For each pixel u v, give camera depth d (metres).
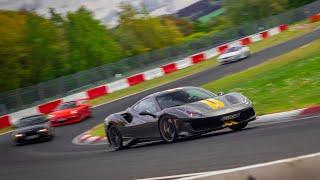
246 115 11.80
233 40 59.91
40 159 15.29
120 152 12.87
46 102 39.06
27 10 53.53
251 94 19.03
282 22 67.88
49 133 22.56
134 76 42.19
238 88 21.80
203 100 12.27
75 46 56.78
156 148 11.89
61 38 55.91
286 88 18.05
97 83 43.88
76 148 17.14
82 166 10.95
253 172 5.82
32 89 38.72
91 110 32.72
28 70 50.41
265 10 84.75
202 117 11.53
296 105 14.83
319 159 5.86
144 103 13.31
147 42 71.69
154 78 43.72
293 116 13.63
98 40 59.12
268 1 84.62
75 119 27.84
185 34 106.88
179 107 12.19
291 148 7.89
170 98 12.83
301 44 38.31
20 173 11.80
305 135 8.95
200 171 7.52
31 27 52.78
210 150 9.50
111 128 14.24
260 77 23.28
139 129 13.16
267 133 10.38
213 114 11.52
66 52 55.66
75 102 29.25
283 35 53.56
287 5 86.19
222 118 11.48
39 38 52.62
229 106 11.74
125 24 70.75
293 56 29.44
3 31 50.50
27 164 14.21
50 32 53.78
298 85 17.94
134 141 13.53
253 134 10.67
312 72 19.98
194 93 12.88
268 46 45.38
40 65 51.94
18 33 51.75
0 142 25.36
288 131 10.04
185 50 54.28
